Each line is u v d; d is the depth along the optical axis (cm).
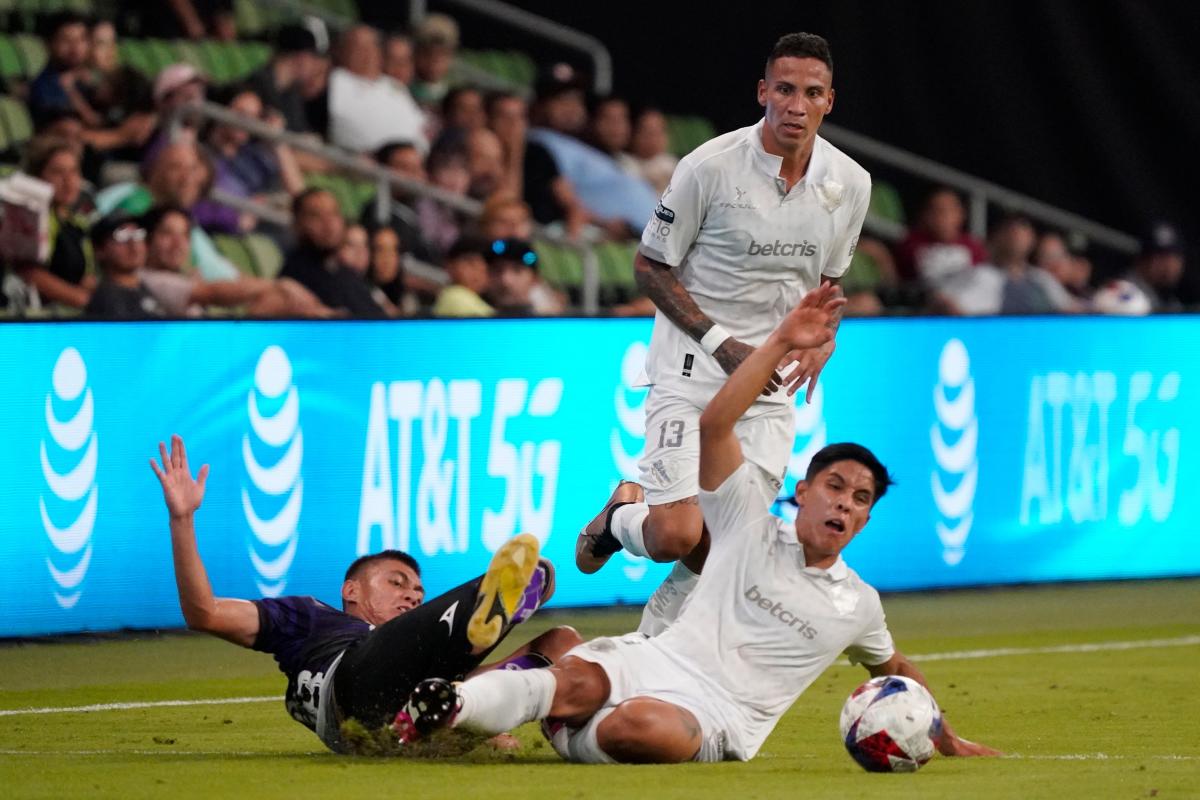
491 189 4141
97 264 3334
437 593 2894
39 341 2608
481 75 4741
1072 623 3134
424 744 1645
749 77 5088
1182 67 5097
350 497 2833
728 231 2044
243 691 2384
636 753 1602
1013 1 5081
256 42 4441
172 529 1655
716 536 1681
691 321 2033
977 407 3319
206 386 2728
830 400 3181
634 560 3042
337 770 1570
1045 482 3384
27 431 2602
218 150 3847
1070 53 5097
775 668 1656
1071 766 1659
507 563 1584
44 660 2553
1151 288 4791
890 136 5078
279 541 2783
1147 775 1587
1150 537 3491
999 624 3100
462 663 1630
